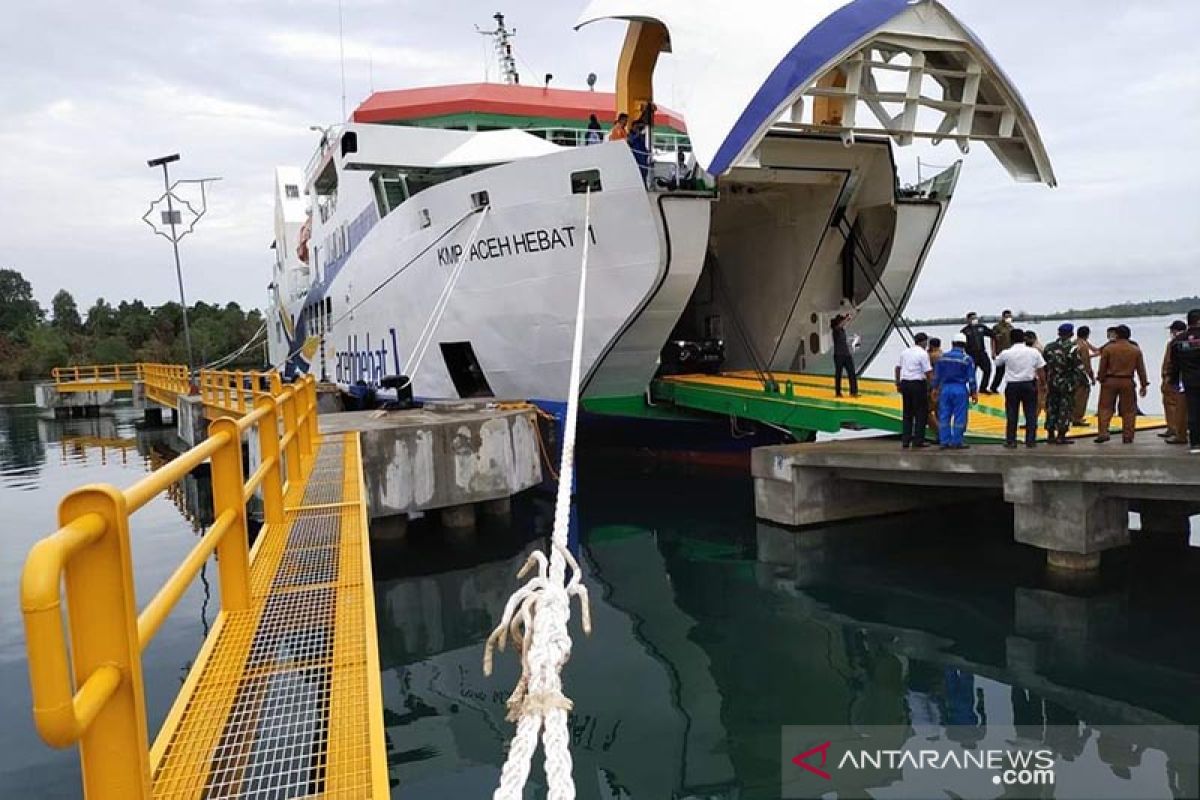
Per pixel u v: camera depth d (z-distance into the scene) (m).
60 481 17.67
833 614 7.20
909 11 9.51
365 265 15.09
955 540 9.38
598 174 10.33
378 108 15.09
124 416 35.41
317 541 5.72
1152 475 7.12
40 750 5.20
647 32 11.88
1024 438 9.26
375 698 3.27
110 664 2.28
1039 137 10.62
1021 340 8.88
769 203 13.96
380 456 9.36
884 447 9.61
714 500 12.00
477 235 11.81
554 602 2.80
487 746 5.05
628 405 12.33
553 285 11.09
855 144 11.62
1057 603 7.16
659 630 7.04
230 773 2.90
